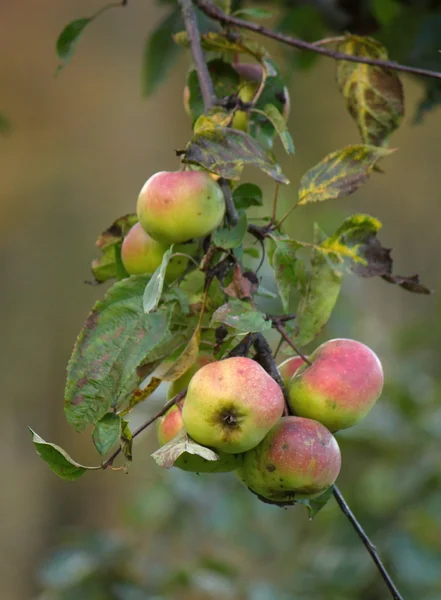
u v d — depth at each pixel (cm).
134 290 292
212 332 295
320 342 428
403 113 312
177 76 1002
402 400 423
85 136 984
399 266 995
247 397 287
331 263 296
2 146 938
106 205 962
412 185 1012
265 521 441
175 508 409
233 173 291
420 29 335
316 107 931
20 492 798
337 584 371
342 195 295
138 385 294
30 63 977
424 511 379
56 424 842
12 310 858
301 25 351
